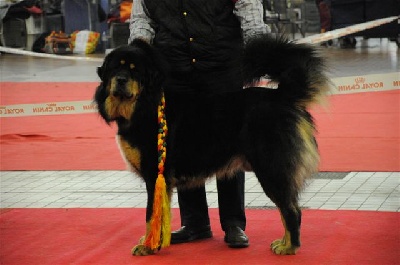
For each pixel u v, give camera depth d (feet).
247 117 19.26
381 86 49.57
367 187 26.99
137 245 19.95
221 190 20.89
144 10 21.54
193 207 21.42
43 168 32.07
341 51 77.71
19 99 50.52
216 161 19.75
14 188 28.68
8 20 84.74
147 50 19.62
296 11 81.66
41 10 84.79
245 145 19.29
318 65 19.47
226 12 20.77
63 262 19.15
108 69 19.45
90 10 82.58
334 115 41.29
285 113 19.02
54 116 44.86
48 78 62.90
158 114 19.40
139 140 19.61
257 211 24.39
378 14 71.61
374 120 39.58
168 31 20.95
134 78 19.17
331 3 74.54
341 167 30.04
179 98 20.12
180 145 19.75
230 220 20.81
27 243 21.07
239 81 20.90
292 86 19.20
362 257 18.79
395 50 77.10
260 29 20.47
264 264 18.61
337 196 25.77
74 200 26.63
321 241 20.43
